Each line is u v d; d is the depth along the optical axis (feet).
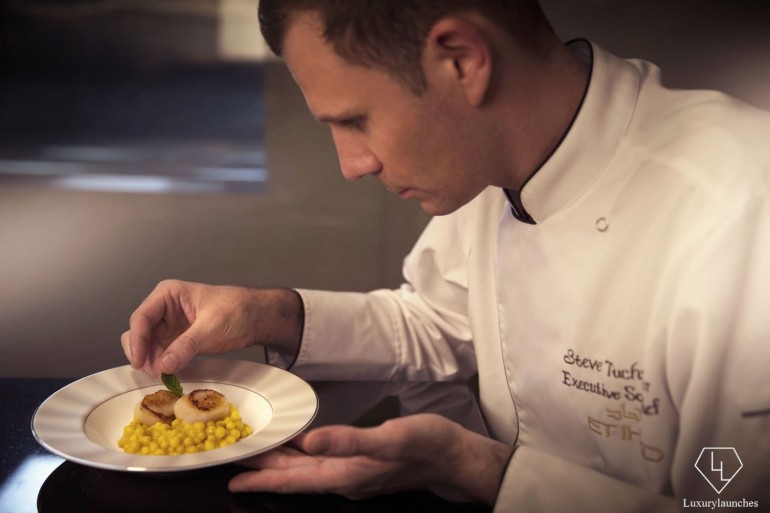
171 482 2.76
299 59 2.84
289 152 15.85
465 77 2.84
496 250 3.72
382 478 2.66
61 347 8.66
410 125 2.90
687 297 2.88
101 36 21.94
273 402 3.27
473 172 3.09
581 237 3.18
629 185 3.11
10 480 2.76
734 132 3.06
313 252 12.00
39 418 3.03
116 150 16.65
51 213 13.05
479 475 2.80
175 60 22.04
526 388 3.49
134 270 10.94
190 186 14.62
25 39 21.75
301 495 2.71
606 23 15.28
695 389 2.81
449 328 4.29
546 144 3.17
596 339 3.14
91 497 2.67
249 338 3.82
